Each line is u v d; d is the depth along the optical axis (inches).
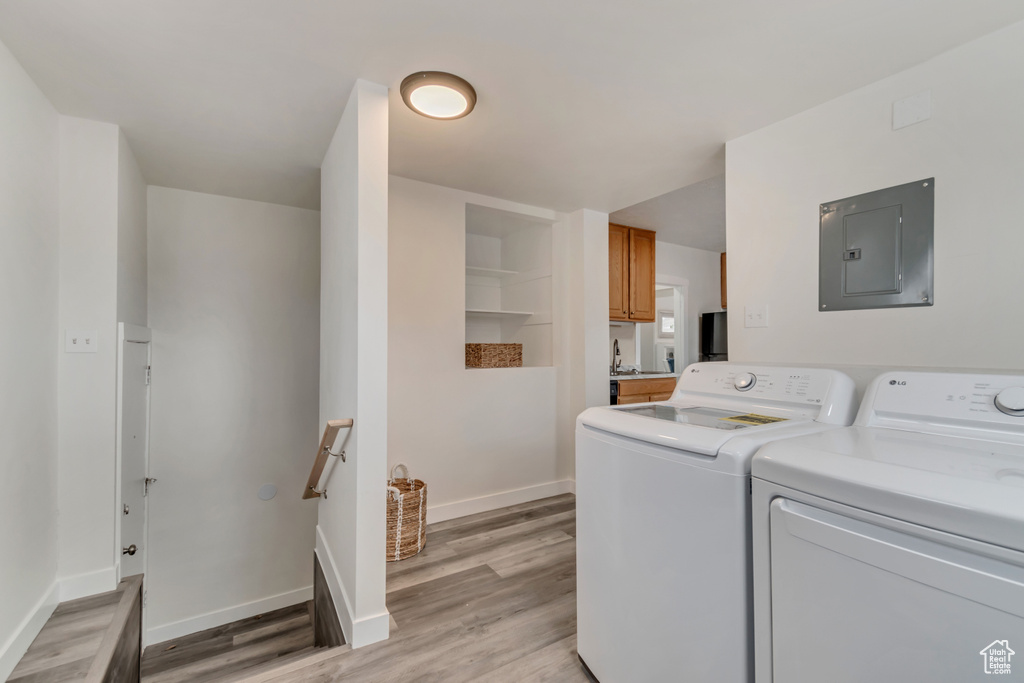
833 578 33.9
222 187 116.6
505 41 60.8
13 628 61.7
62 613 73.3
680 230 183.3
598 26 57.8
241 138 89.4
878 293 68.8
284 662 73.5
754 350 84.8
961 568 27.6
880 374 55.8
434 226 118.6
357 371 69.2
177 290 117.1
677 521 46.4
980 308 59.6
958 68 61.6
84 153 79.9
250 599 123.9
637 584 51.3
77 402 77.9
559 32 58.9
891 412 50.7
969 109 60.6
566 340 142.7
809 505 36.2
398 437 113.5
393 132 87.4
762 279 83.9
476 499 125.6
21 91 64.5
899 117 67.0
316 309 134.6
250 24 56.8
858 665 32.4
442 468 120.4
